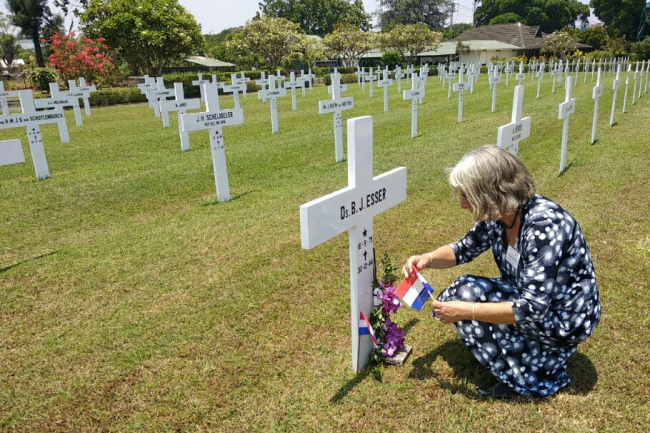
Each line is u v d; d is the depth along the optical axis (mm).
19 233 6188
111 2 32469
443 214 6277
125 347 3637
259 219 6371
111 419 2930
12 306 4316
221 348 3561
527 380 2797
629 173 7641
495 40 69438
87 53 28672
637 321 3594
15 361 3520
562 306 2572
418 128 13727
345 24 53750
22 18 47688
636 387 2926
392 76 42625
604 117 13977
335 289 4375
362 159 2850
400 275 4609
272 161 9938
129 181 8625
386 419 2789
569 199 6559
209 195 7699
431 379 3086
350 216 2836
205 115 6809
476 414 2766
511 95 22656
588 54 49875
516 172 2467
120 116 19562
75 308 4250
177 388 3154
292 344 3566
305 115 17828
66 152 11609
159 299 4352
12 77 44625
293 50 44281
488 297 2697
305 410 2902
